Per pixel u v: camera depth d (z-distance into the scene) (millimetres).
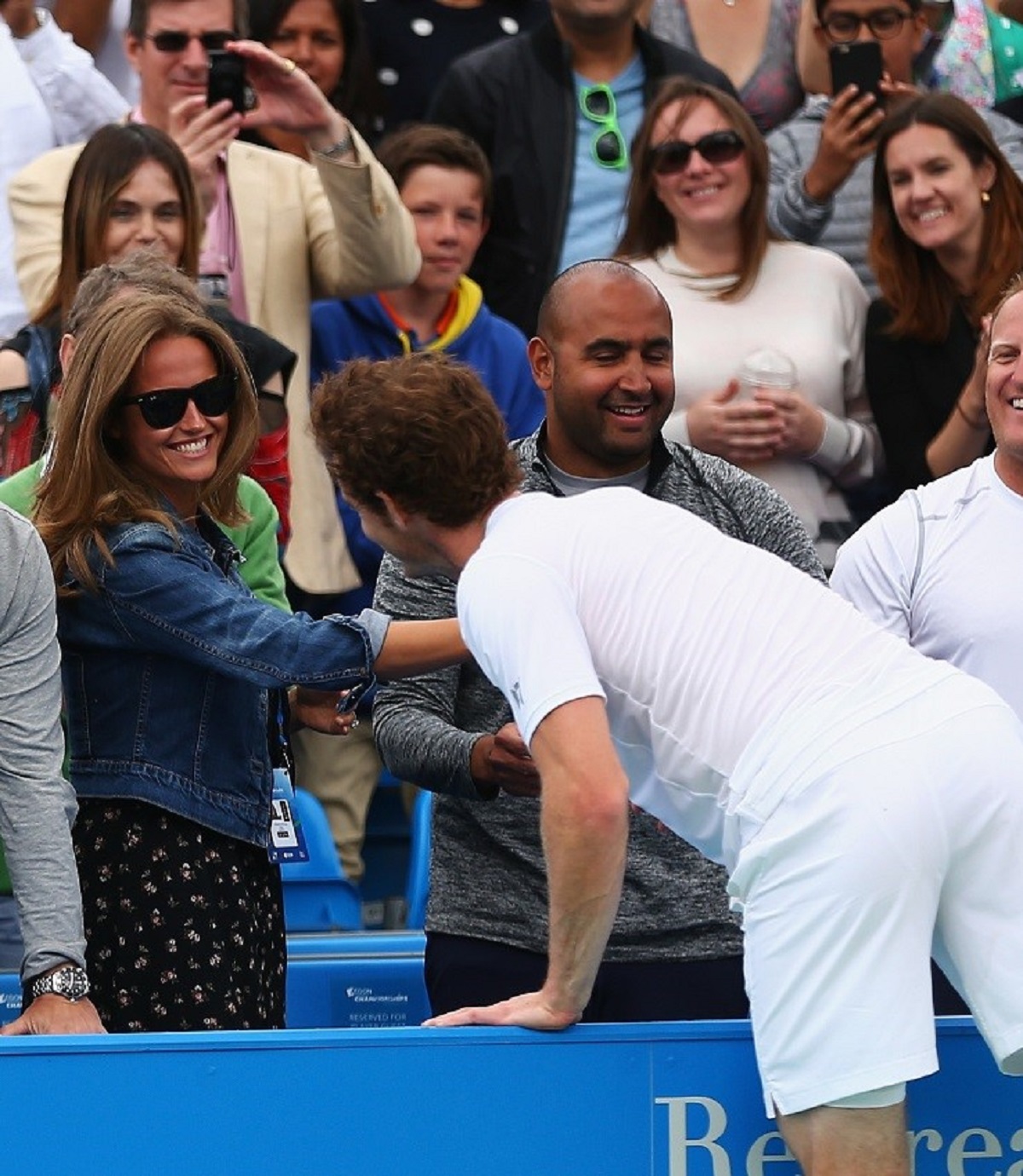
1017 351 12688
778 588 10188
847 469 18359
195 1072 10062
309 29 20891
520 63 20453
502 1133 10211
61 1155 9969
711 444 17875
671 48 20766
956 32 22547
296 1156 10094
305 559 18062
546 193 20141
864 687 9852
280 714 12727
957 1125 10570
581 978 10008
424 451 10320
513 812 13227
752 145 18297
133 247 15891
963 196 18281
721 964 12992
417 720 13188
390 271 18422
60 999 10828
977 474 13047
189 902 11867
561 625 9898
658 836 13086
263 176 18703
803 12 21469
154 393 11922
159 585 11828
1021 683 12641
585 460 13711
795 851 9602
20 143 20359
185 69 18766
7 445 15438
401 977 15109
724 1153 10352
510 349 19406
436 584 13570
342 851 18188
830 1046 9492
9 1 20688
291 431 18297
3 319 19672
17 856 11062
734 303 18328
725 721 9922
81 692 12062
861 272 20094
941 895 9781
